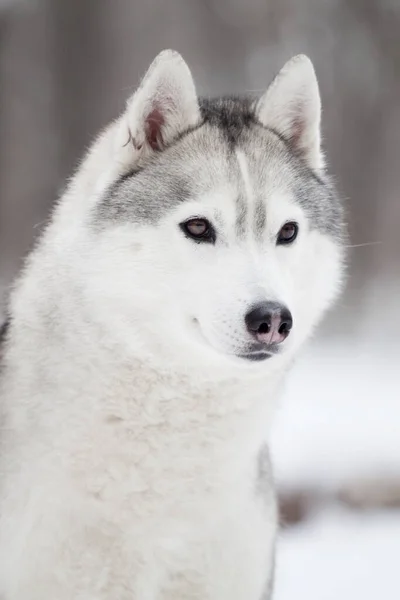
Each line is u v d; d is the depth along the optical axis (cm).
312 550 1833
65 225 1118
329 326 4056
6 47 5088
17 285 1168
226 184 1082
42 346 1087
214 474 1080
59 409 1061
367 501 2053
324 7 5425
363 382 2984
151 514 1069
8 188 4950
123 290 1049
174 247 1057
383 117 5381
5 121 5031
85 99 5184
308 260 1131
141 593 1088
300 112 1194
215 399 1072
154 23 5381
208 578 1103
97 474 1057
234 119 1176
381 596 1597
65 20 5153
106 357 1055
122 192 1082
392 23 5378
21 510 1062
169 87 1118
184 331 1054
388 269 4941
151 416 1059
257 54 5416
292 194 1120
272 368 1082
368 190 5294
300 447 2164
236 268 1045
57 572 1065
